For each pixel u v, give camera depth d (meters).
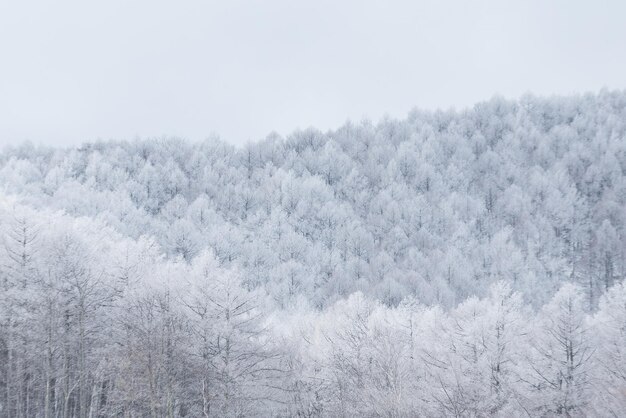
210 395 22.50
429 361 28.11
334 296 78.06
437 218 124.69
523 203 134.75
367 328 30.78
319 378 28.72
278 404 27.45
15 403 23.89
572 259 121.19
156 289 24.75
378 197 132.00
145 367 21.95
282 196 121.81
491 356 25.98
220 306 23.38
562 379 24.95
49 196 93.50
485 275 102.81
